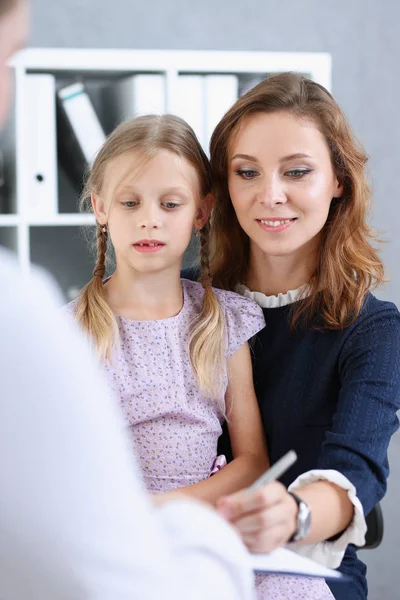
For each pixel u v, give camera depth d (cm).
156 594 72
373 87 348
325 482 135
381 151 350
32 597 70
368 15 346
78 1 321
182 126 159
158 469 153
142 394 153
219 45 334
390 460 342
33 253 316
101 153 160
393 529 343
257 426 164
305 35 342
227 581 80
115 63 283
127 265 158
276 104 155
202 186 161
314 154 155
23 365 69
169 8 329
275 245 157
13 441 68
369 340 156
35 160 287
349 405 149
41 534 68
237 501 112
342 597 156
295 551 137
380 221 350
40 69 285
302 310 163
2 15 70
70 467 69
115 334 155
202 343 158
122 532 71
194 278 184
